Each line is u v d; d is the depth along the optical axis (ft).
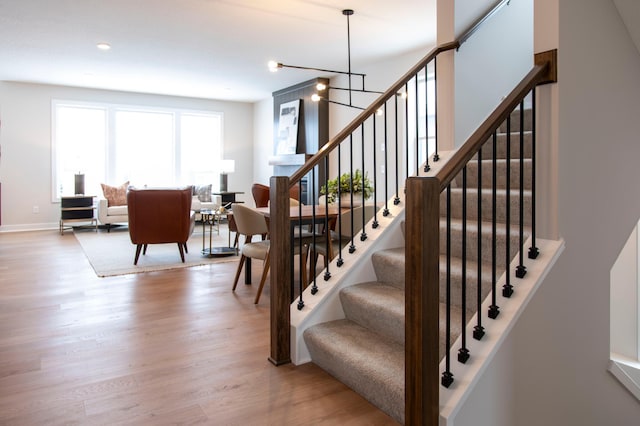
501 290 6.59
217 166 32.09
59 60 20.80
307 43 18.19
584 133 7.01
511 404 6.24
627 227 7.87
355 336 7.89
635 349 13.75
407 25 16.05
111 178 28.55
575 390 7.20
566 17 6.63
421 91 19.35
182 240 17.46
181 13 14.80
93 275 15.29
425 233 5.04
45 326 10.21
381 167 21.29
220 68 22.34
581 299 7.14
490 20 11.28
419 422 5.19
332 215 12.39
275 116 28.40
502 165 9.27
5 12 14.74
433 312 5.16
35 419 6.34
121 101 28.53
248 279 14.23
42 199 26.78
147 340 9.41
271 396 7.07
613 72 7.47
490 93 11.36
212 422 6.32
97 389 7.25
